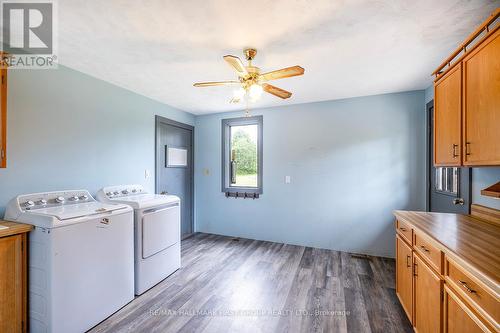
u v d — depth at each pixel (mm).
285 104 3717
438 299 1376
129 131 3066
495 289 904
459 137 1648
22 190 2031
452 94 1736
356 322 1892
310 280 2578
